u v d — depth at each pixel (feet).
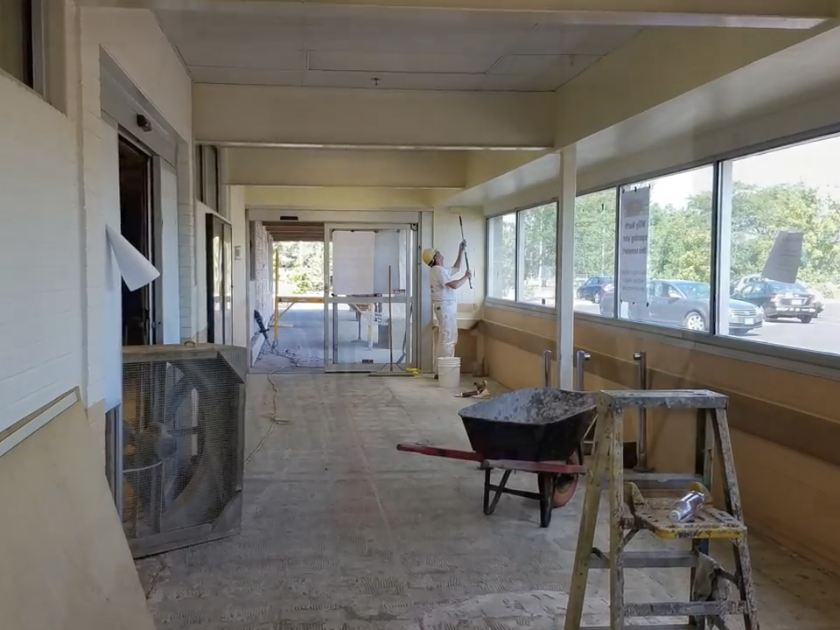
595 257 19.93
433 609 9.21
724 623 7.61
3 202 6.08
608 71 14.24
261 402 23.97
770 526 12.02
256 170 24.84
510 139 17.46
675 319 15.60
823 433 10.69
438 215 31.07
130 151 13.23
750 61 9.71
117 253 9.73
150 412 10.78
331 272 30.81
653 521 7.27
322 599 9.47
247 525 12.26
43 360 7.06
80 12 8.17
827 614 9.29
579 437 12.80
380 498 13.88
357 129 17.26
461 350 31.89
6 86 6.17
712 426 8.02
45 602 5.74
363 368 31.12
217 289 19.34
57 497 6.56
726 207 13.78
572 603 8.13
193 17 12.24
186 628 8.66
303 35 13.26
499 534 12.01
